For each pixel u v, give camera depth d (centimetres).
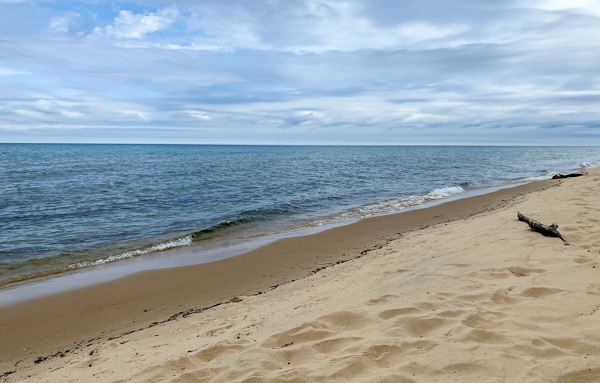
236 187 2192
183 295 665
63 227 1216
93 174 2997
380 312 394
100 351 445
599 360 270
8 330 547
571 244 586
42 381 372
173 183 2389
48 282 743
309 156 7269
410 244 812
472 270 509
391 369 284
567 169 3428
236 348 364
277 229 1191
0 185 2223
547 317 345
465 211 1365
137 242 1046
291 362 318
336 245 958
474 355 291
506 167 3884
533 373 262
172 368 339
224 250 952
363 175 3000
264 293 625
